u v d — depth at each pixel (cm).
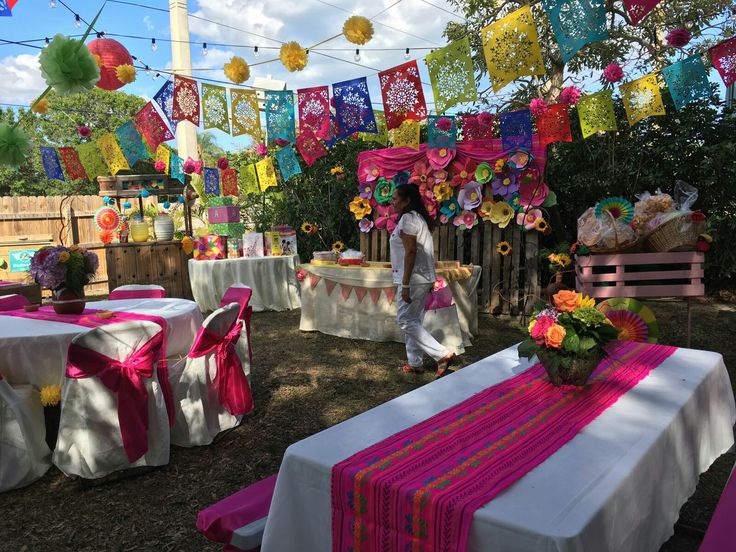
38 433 313
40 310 387
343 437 170
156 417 315
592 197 721
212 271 746
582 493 133
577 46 276
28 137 298
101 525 264
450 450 159
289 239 812
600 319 203
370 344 583
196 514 273
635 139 696
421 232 438
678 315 649
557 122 386
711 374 234
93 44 347
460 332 538
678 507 186
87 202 1023
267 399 431
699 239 440
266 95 396
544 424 177
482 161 667
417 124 428
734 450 314
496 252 695
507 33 294
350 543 145
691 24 663
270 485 199
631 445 160
